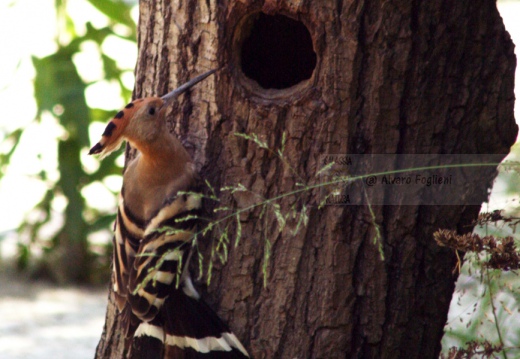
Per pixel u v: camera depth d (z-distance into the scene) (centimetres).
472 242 673
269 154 748
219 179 771
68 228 1669
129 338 779
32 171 1864
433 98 726
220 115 762
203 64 766
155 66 805
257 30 816
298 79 856
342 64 714
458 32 717
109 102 1964
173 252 738
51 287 1731
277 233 754
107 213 1766
